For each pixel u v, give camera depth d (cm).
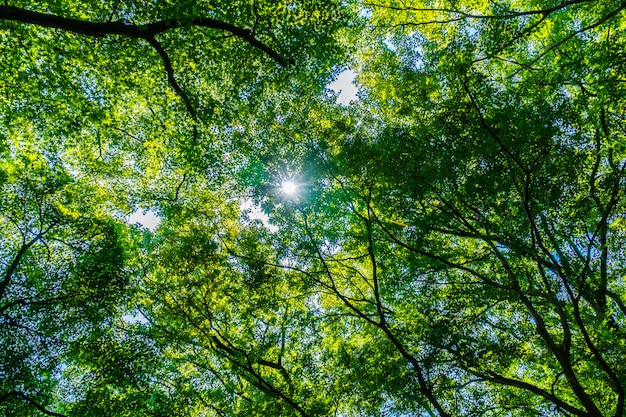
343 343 1405
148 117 1423
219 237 1501
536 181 998
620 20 1122
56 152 1409
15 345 1133
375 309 1519
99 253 1338
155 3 906
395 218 1304
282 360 1625
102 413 1135
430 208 1266
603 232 1102
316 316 1453
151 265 1521
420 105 1257
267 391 1324
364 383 1170
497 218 1141
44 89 1240
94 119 1271
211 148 1404
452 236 1531
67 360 1276
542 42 1416
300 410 1142
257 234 1446
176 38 1113
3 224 1298
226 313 1552
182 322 1445
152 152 1471
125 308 1456
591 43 1085
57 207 1321
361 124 1462
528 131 938
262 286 1372
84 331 1284
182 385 1361
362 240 1366
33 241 1248
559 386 1129
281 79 1252
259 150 1356
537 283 1265
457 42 1089
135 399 1225
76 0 1087
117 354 1236
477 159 1041
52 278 1272
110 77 1263
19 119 1280
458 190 1134
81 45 1185
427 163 1084
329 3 1098
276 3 1041
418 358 1138
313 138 1323
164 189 1528
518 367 1284
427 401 1155
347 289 1578
